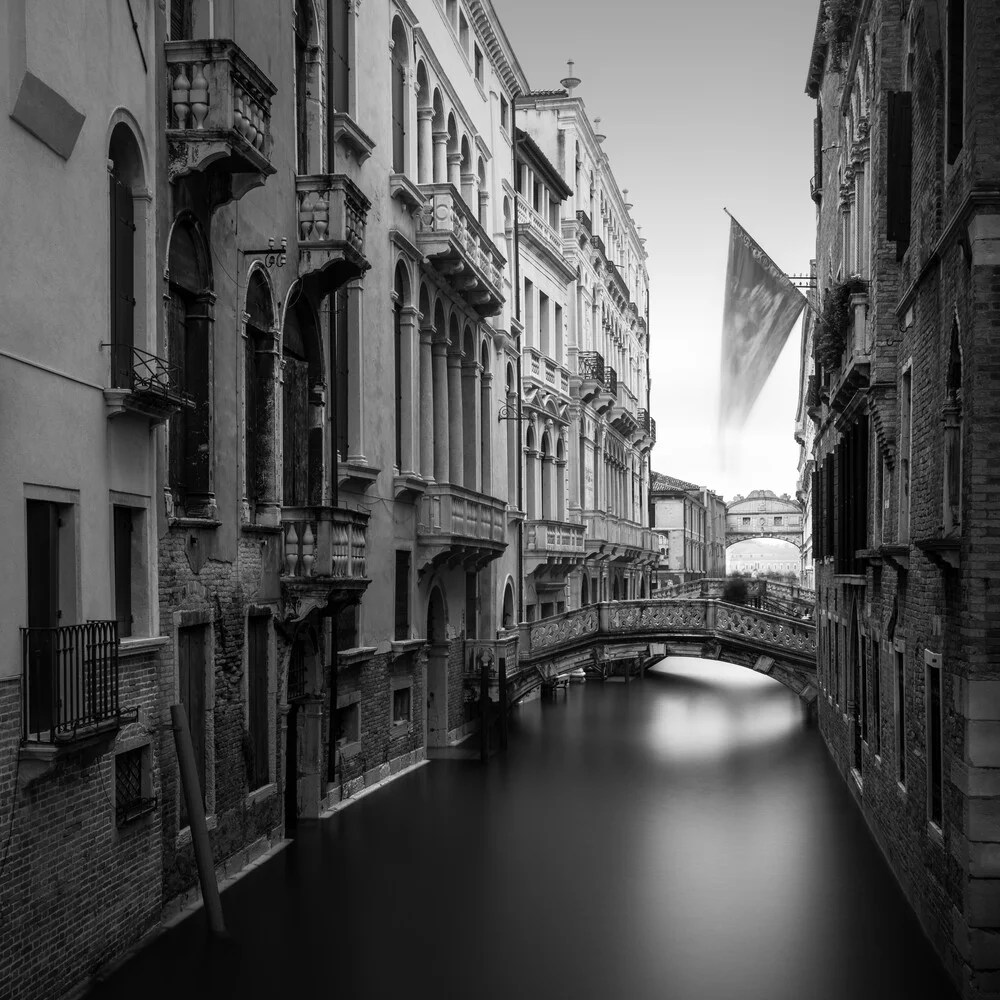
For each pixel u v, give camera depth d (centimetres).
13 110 868
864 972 1064
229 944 1102
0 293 852
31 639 880
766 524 11481
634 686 3950
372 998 981
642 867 1441
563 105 3800
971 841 955
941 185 1102
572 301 3781
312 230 1573
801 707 3259
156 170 1137
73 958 952
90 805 980
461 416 2408
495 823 1673
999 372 936
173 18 1247
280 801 1507
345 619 1794
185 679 1222
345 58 1805
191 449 1259
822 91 2412
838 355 1834
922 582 1196
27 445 884
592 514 3894
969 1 956
